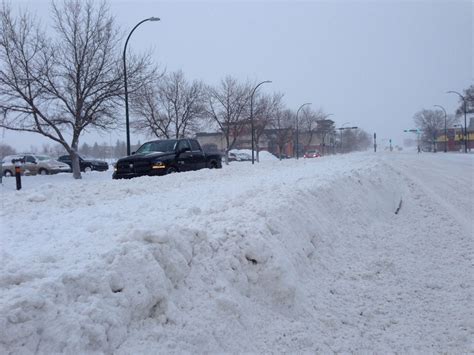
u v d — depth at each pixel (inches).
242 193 304.2
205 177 518.6
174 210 260.1
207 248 184.7
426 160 1362.0
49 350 112.0
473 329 181.0
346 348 165.5
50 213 269.9
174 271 159.0
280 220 237.9
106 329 124.4
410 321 190.4
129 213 254.4
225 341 152.1
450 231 350.3
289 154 3412.9
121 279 139.0
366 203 407.2
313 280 224.1
